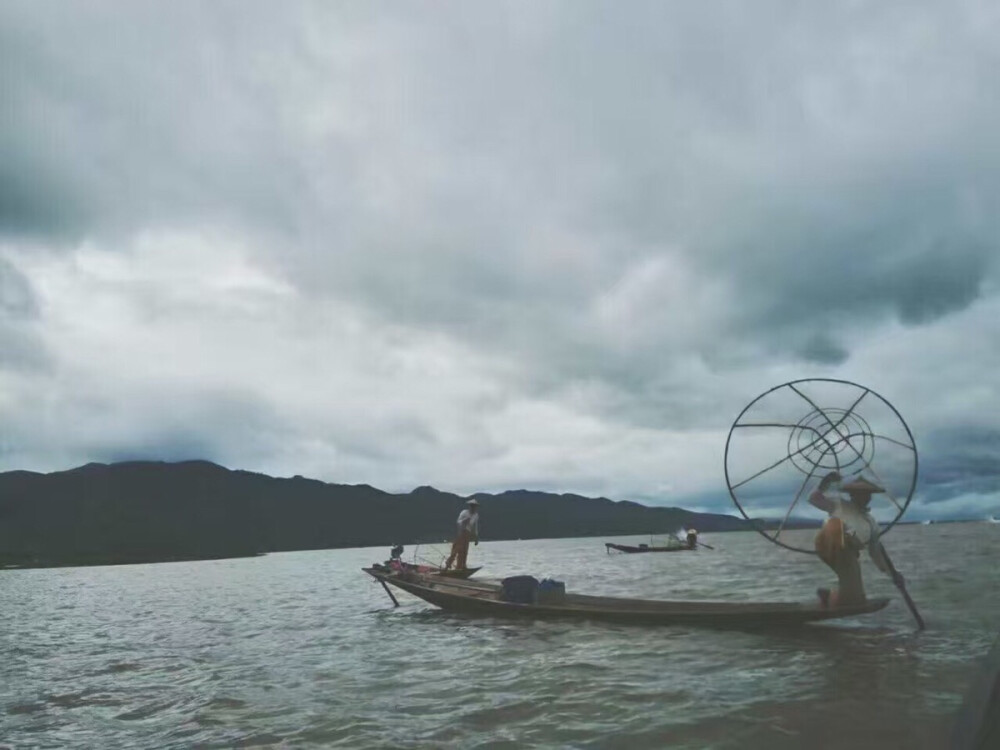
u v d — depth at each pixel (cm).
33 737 826
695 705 805
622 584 2594
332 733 770
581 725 754
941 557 3147
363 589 2941
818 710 754
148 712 917
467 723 784
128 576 5756
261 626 1780
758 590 2180
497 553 7188
